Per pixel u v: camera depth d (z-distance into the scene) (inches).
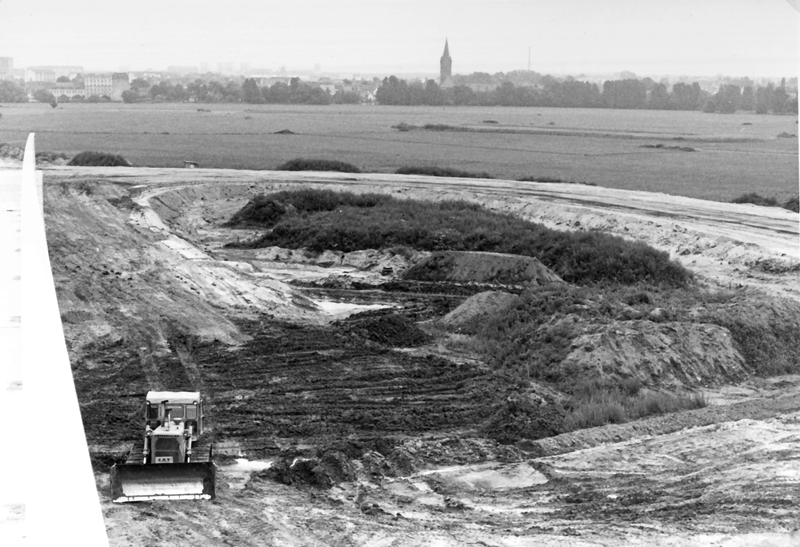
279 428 927.7
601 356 1111.0
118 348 1179.3
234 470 813.2
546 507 719.1
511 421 944.3
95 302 1326.3
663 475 787.4
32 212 1724.9
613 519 682.8
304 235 2046.0
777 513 676.7
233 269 1588.3
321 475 780.6
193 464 704.4
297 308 1455.5
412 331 1299.2
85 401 989.2
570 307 1268.5
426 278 1737.2
